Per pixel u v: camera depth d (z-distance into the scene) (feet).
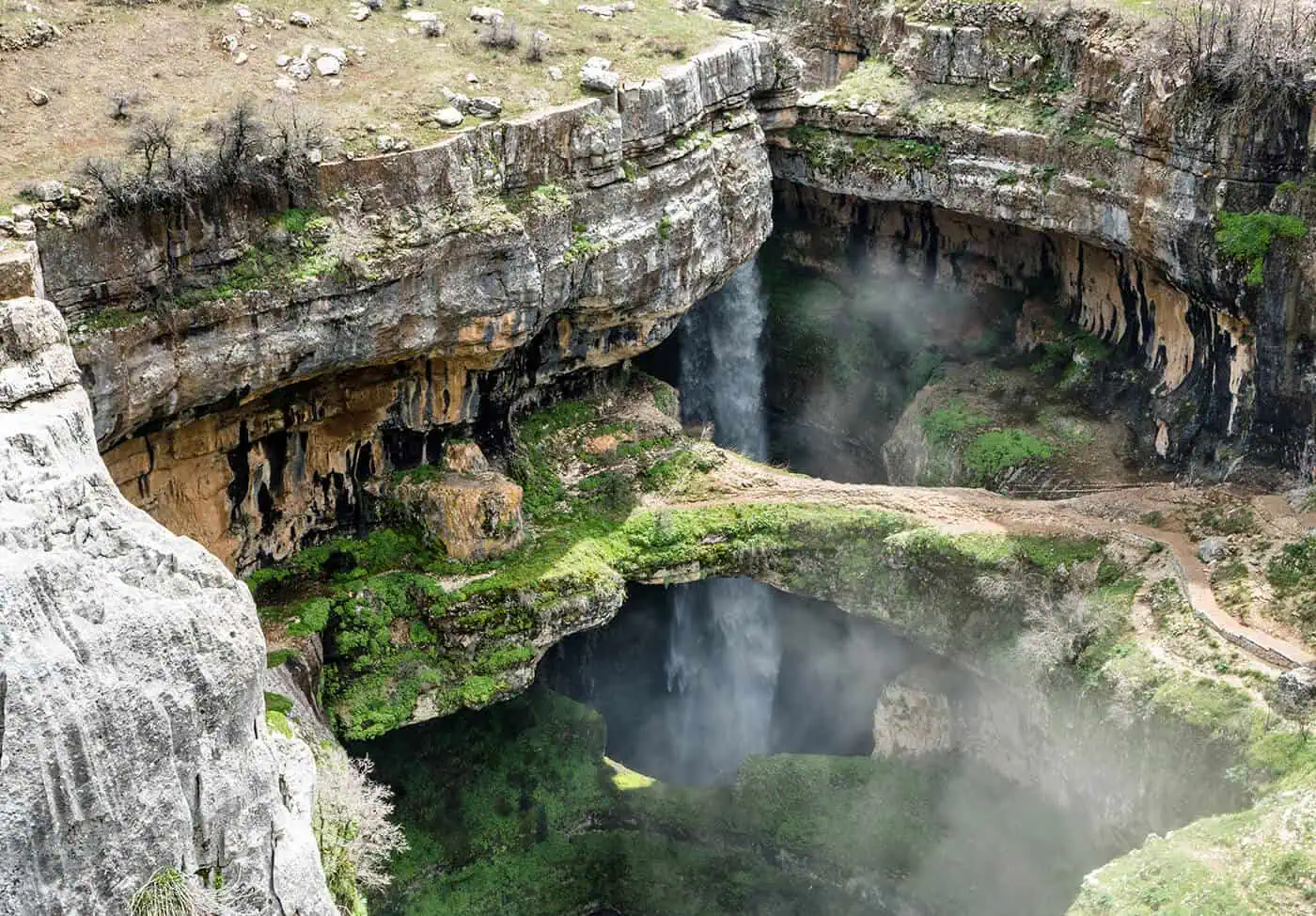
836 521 160.66
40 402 91.56
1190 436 169.48
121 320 122.72
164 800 86.38
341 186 135.33
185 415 133.69
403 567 153.17
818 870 162.09
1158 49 161.48
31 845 80.94
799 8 219.61
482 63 159.33
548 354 164.14
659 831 168.76
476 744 168.86
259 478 147.02
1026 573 151.12
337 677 146.61
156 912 85.30
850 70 215.31
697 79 165.17
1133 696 136.05
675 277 164.25
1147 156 164.86
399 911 158.81
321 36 157.58
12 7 145.28
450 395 154.81
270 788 92.22
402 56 157.99
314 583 150.51
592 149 151.02
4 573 81.15
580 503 163.32
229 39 151.84
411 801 163.53
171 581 88.89
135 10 152.76
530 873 163.94
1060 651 144.15
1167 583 144.77
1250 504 152.35
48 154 127.95
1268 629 136.98
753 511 163.22
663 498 166.30
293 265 131.34
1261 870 117.60
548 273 149.07
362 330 137.39
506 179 146.41
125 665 84.74
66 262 119.24
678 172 161.17
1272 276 153.17
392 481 156.25
